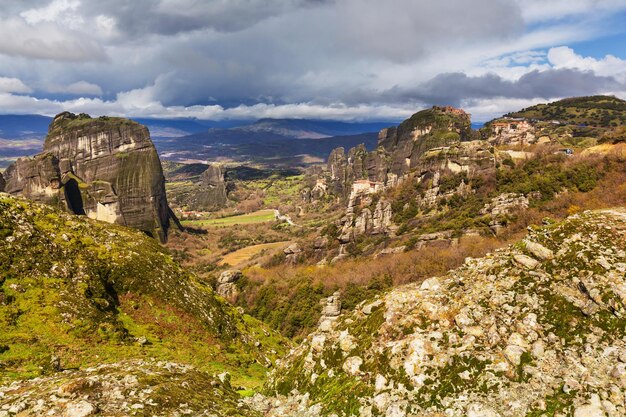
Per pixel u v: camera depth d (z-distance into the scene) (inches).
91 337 1846.7
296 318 5201.8
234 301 6318.9
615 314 929.5
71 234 2484.0
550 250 1151.6
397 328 1149.1
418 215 6963.6
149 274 2573.8
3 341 1579.7
